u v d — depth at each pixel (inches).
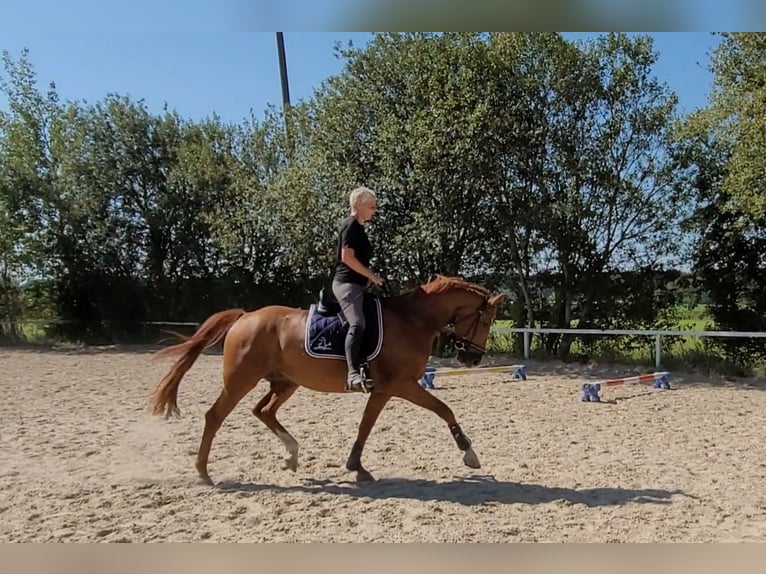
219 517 198.8
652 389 466.3
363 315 226.2
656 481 236.8
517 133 599.8
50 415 368.8
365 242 228.2
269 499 216.5
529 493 223.0
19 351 769.6
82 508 206.8
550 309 671.1
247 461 266.8
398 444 294.8
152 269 874.8
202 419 357.4
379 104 656.4
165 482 236.4
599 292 640.4
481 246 668.1
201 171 838.5
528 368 587.2
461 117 581.6
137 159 868.0
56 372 576.4
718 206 590.9
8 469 253.0
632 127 628.1
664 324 641.6
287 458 250.8
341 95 682.8
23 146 858.1
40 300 901.8
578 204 608.1
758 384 493.7
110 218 864.9
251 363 235.6
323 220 656.4
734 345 601.6
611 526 191.2
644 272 641.6
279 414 366.9
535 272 668.7
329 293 238.5
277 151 831.7
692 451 282.4
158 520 196.2
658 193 631.8
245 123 856.9
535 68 619.8
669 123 617.6
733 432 322.0
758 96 484.4
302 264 699.4
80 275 876.6
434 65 610.2
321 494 222.5
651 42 612.1
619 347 638.5
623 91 618.5
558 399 422.3
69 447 290.5
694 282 629.9
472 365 252.7
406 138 606.9
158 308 885.8
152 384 499.2
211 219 789.2
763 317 595.5
